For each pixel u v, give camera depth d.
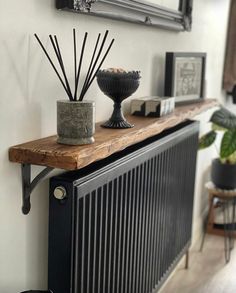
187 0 2.09
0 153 1.05
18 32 1.06
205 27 2.61
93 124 1.13
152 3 1.72
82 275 1.29
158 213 1.85
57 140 1.13
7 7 1.01
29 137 1.14
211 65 2.83
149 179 1.68
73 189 1.19
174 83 1.96
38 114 1.17
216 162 2.76
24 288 1.20
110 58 1.52
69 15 1.25
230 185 2.72
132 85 1.32
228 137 2.45
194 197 2.62
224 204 2.91
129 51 1.65
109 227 1.40
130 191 1.52
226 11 3.05
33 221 1.20
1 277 1.11
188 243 2.44
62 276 1.25
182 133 2.01
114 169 1.37
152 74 1.91
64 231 1.22
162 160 1.81
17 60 1.07
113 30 1.51
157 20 1.77
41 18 1.13
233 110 3.57
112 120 1.39
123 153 1.49
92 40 1.38
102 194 1.33
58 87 1.24
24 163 1.08
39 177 1.11
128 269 1.61
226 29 3.11
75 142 1.10
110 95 1.34
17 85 1.08
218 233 2.96
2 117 1.04
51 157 1.03
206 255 2.68
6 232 1.10
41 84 1.17
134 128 1.40
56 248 1.24
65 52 1.25
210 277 2.41
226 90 3.25
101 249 1.38
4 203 1.08
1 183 1.06
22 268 1.19
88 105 1.11
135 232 1.62
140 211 1.64
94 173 1.27
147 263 1.81
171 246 2.12
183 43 2.25
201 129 2.74
